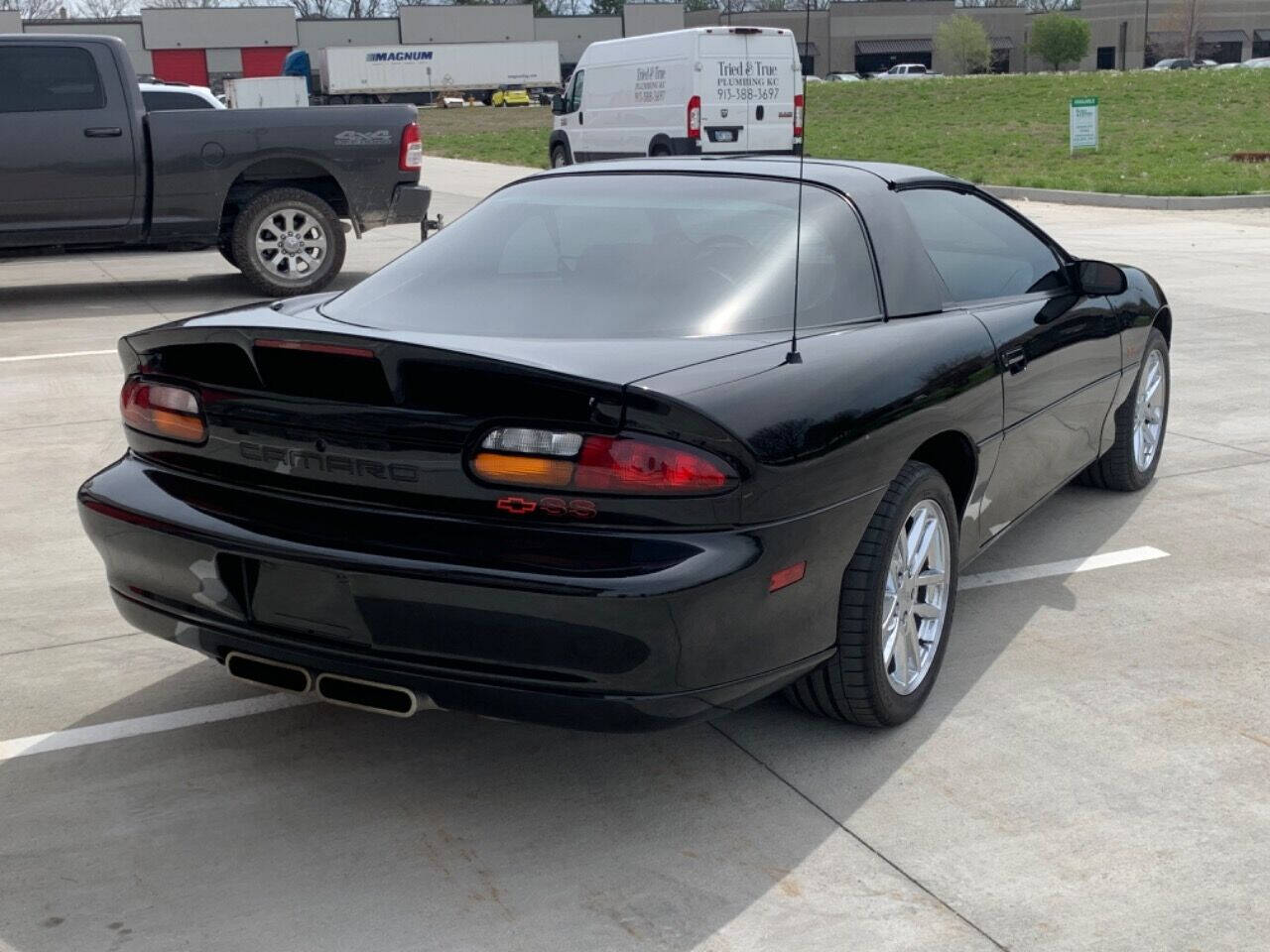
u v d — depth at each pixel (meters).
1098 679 3.83
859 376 3.18
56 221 10.27
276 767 3.37
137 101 10.33
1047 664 3.94
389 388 2.82
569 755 3.41
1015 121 32.41
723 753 3.41
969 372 3.62
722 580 2.72
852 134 31.05
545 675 2.76
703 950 2.62
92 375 8.01
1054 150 24.92
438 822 3.10
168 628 3.24
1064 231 14.80
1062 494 5.63
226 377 3.08
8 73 9.99
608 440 2.70
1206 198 17.02
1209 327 9.23
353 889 2.84
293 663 3.00
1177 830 3.04
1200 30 93.81
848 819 3.09
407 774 3.32
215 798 3.21
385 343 2.78
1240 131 26.88
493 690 2.79
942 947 2.62
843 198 3.69
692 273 3.40
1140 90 37.66
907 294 3.68
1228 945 2.62
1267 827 3.04
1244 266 12.00
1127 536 5.07
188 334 3.08
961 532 3.86
